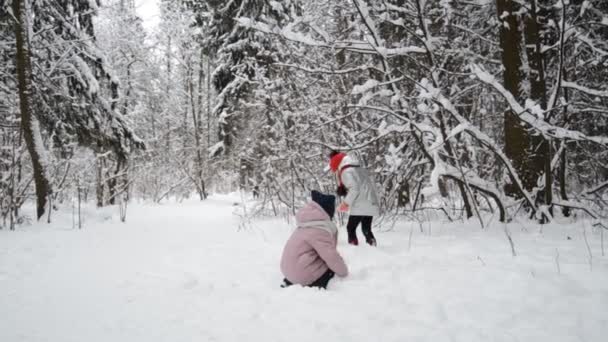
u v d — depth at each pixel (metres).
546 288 3.14
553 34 6.66
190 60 19.41
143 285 3.65
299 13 9.42
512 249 4.31
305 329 2.59
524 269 3.65
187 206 13.30
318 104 8.45
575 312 2.71
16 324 2.79
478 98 7.96
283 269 3.56
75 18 9.67
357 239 5.17
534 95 6.12
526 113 5.26
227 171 22.77
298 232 3.56
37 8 8.83
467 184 5.35
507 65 6.54
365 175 5.01
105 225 8.01
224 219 9.12
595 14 7.02
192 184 21.23
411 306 2.93
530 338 2.38
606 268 3.59
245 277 3.86
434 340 2.39
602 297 2.93
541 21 6.52
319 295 3.19
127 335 2.59
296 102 8.59
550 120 5.93
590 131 7.57
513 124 6.36
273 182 8.35
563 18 5.24
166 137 21.52
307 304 3.02
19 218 7.86
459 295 3.10
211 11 13.19
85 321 2.83
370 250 4.62
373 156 7.79
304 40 6.30
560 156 6.12
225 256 4.84
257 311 2.93
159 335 2.57
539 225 5.70
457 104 7.13
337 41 6.33
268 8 10.64
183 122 22.34
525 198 5.92
